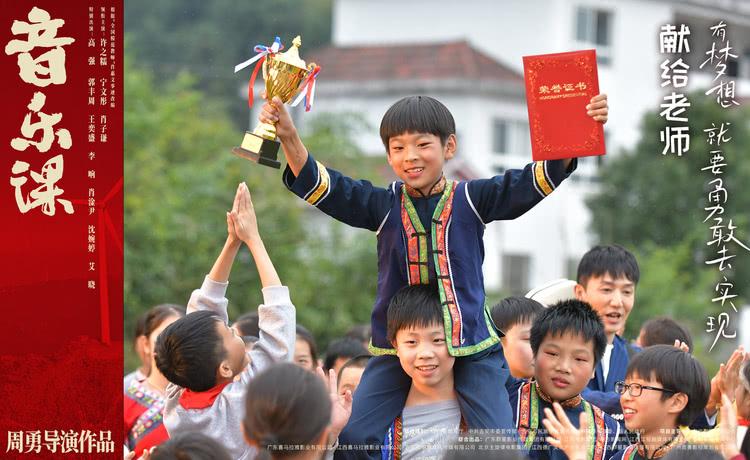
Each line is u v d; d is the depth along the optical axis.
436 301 11.31
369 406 11.56
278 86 11.62
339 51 64.50
